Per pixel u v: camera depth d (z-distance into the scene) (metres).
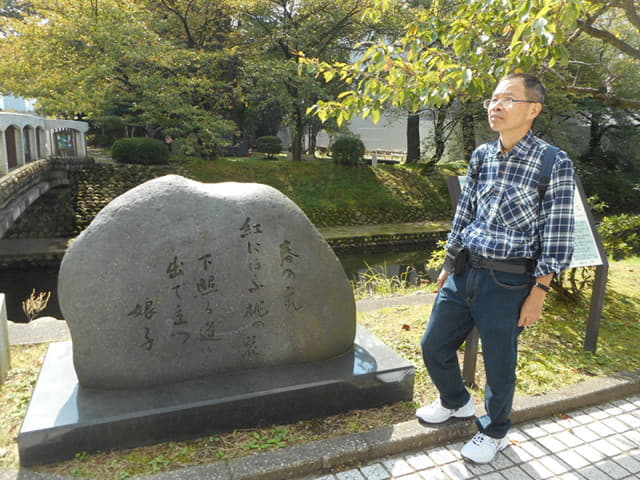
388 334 3.83
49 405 2.35
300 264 2.78
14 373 3.10
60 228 12.50
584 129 20.16
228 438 2.42
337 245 13.04
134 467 2.19
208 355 2.63
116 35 12.95
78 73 13.31
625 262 6.47
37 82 13.22
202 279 2.60
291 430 2.51
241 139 24.31
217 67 16.61
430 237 14.23
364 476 2.23
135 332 2.50
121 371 2.50
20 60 13.58
